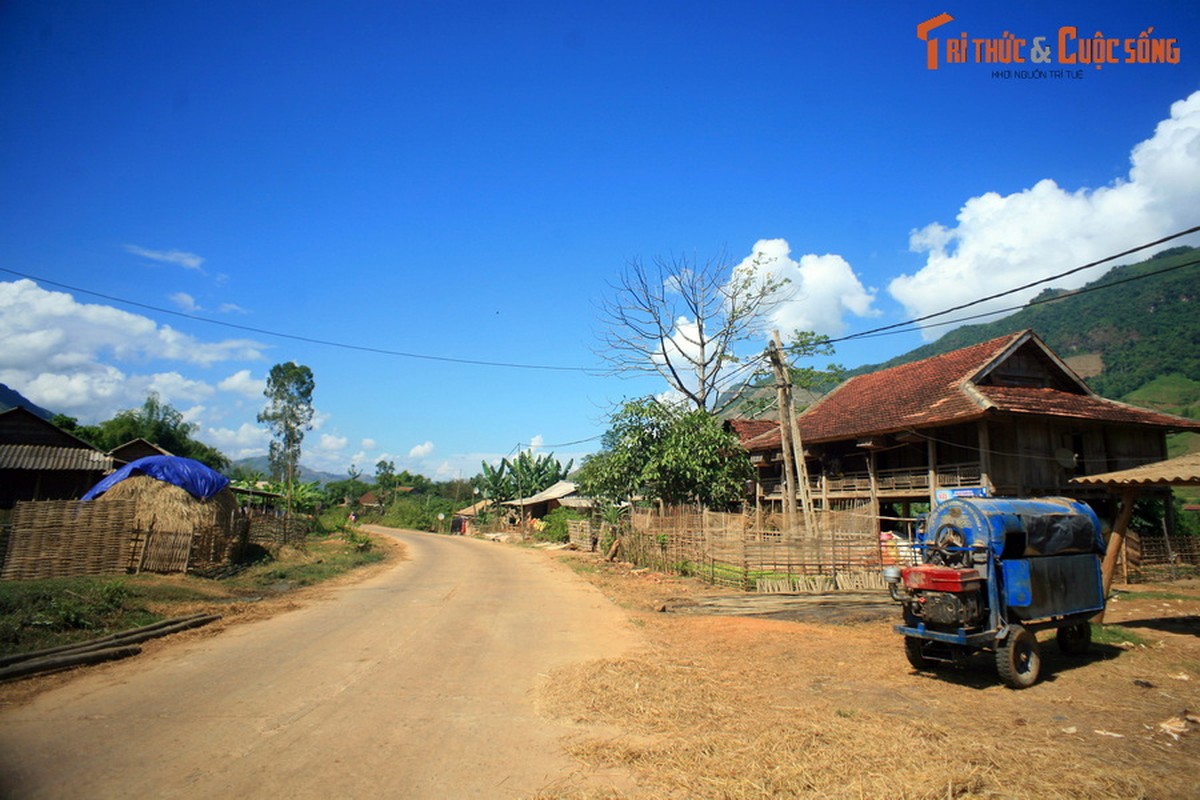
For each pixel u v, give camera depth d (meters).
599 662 9.20
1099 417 24.64
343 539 37.53
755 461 34.94
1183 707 7.45
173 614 12.48
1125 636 11.30
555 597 16.44
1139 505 28.06
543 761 5.72
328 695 7.57
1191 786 5.28
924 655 8.90
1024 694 7.97
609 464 31.25
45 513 15.03
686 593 17.30
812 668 9.20
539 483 60.81
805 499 21.56
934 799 4.96
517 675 8.62
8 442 28.34
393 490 95.25
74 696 7.44
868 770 5.46
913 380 30.00
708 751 5.91
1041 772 5.48
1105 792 5.14
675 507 25.41
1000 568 8.68
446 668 8.94
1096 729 6.64
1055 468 24.70
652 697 7.58
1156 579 22.20
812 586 17.48
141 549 16.61
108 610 11.43
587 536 33.94
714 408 37.44
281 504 45.19
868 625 12.68
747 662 9.54
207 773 5.33
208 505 19.41
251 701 7.30
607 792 5.10
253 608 13.92
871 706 7.40
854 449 30.38
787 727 6.50
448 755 5.82
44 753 5.70
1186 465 12.13
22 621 9.90
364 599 15.77
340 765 5.55
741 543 18.38
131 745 5.92
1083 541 9.88
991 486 23.05
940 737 6.27
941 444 26.75
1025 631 8.33
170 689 7.75
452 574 22.19
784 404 22.67
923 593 8.70
